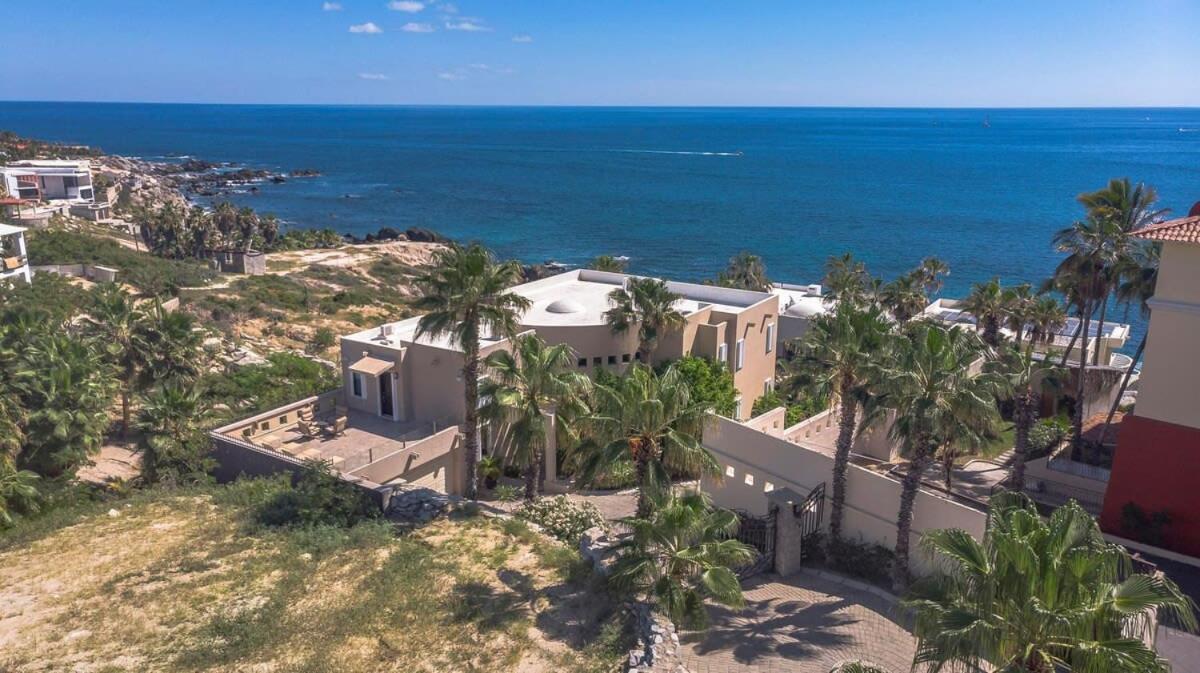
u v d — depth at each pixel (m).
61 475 33.81
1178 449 25.97
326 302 80.31
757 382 50.34
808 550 27.80
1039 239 136.50
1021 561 12.34
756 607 24.05
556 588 23.45
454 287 30.83
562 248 136.12
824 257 126.31
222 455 35.16
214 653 19.66
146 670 19.06
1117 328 61.78
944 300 66.38
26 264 65.44
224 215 107.06
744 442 31.89
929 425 23.17
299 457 34.97
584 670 19.09
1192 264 24.97
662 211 175.25
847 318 27.31
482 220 165.25
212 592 23.05
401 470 34.56
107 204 130.75
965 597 13.03
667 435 23.67
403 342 39.78
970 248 129.88
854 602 24.52
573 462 26.78
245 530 27.53
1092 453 37.00
